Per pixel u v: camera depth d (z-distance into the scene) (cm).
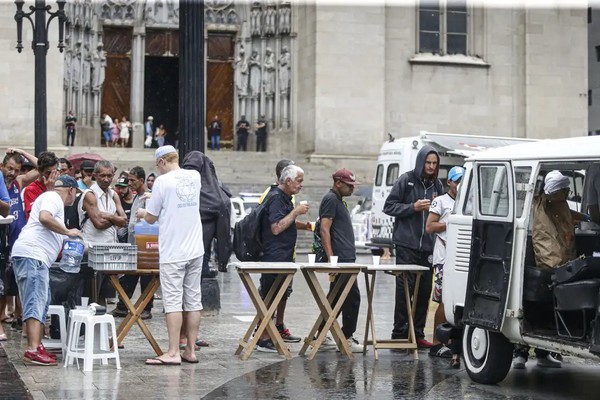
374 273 1269
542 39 4594
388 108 4456
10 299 1583
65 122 4216
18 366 1142
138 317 1222
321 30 4338
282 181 1309
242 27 4712
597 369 1212
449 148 2872
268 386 1055
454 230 1159
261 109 4659
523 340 1038
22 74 4016
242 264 1231
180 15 1653
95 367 1146
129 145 4569
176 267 1165
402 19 4481
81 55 4381
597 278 984
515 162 1069
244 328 1521
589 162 997
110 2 4575
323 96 4341
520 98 4606
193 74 1644
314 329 1281
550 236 1048
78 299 1286
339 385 1073
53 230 1138
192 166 1356
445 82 4528
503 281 1045
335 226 1334
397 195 1352
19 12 2186
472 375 1106
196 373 1124
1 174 1308
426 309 1356
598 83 5881
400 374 1151
